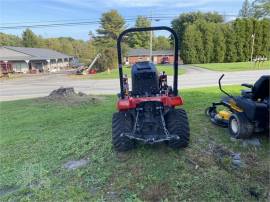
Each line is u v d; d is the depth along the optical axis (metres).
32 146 5.73
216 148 4.71
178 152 4.61
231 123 5.21
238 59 43.62
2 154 5.38
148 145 4.93
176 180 3.75
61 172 4.32
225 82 16.78
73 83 22.45
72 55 68.81
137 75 4.95
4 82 28.36
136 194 3.49
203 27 44.25
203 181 3.67
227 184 3.56
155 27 4.32
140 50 61.88
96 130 6.36
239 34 42.78
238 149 4.66
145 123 4.55
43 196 3.63
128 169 4.18
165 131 4.48
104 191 3.65
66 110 9.63
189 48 44.44
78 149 5.20
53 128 7.08
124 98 4.78
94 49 57.66
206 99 9.33
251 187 3.46
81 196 3.56
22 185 4.03
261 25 42.41
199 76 21.77
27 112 9.91
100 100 11.27
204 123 6.22
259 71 24.11
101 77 26.22
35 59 43.47
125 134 4.55
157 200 3.35
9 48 43.69
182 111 4.78
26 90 19.61
